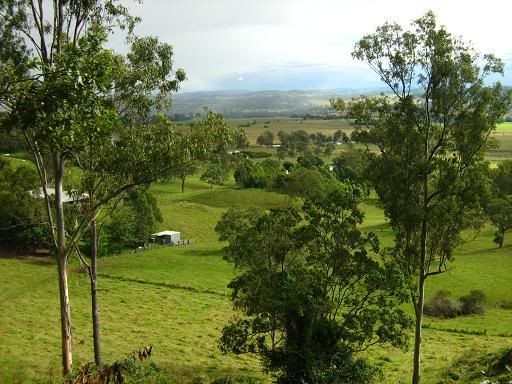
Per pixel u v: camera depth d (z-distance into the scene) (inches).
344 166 5733.3
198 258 2935.5
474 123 1083.9
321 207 1192.2
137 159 1000.9
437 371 1240.8
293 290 1119.0
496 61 1074.1
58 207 950.4
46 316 1761.8
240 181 5359.3
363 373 1136.8
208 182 5364.2
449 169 1082.7
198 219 3954.2
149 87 1061.1
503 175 2704.2
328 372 1098.7
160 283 2349.9
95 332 1158.3
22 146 1107.9
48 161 1059.9
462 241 1204.5
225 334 1264.8
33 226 2524.6
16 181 2336.4
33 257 2674.7
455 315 2098.9
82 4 933.2
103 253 2898.6
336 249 1157.1
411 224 1131.9
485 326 1943.9
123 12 990.4
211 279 2488.9
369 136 1189.1
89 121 471.2
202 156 1027.3
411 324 1150.3
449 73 1079.0
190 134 1037.8
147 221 3233.3
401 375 1305.4
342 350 1155.9
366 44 1128.8
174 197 4813.0
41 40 887.1
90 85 460.4
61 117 446.0
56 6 882.8
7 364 1134.4
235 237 1305.4
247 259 1243.2
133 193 1162.6
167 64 1089.4
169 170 1031.6
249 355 1509.6
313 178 4377.5
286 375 1133.1
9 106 449.1
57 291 2128.4
